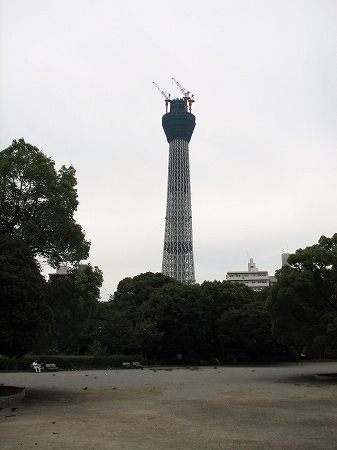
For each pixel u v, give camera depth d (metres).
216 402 26.06
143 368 64.44
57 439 15.91
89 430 17.62
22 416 21.05
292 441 15.84
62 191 33.62
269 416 21.05
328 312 41.56
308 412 22.28
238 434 16.98
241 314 76.44
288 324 43.91
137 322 81.56
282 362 85.31
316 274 42.78
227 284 87.44
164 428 18.11
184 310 75.75
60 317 32.62
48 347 33.91
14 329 26.05
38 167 31.98
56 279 33.59
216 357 85.00
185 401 26.52
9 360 57.16
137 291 101.88
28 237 30.39
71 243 33.69
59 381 40.62
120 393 30.88
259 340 75.25
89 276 34.88
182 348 77.88
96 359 62.88
